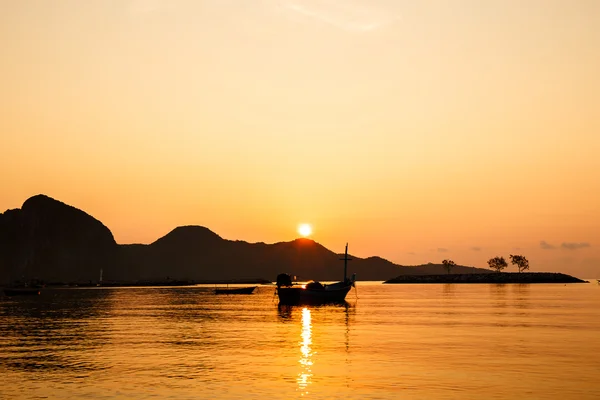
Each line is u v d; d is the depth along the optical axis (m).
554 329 54.25
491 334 50.09
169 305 114.06
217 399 25.47
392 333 51.91
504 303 106.62
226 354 38.78
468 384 27.98
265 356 37.69
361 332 53.16
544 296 140.75
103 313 87.69
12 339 49.34
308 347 42.22
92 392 27.08
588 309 86.06
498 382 28.38
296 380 29.34
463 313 79.00
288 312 87.38
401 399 25.11
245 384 28.48
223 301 134.00
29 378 30.56
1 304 125.12
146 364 34.78
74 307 108.25
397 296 152.62
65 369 33.25
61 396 26.36
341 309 94.56
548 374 30.28
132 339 48.72
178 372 31.92
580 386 27.36
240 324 64.06
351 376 30.25
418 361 34.91
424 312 82.75
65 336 51.72
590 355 36.84
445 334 50.53
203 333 53.66
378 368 32.56
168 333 53.84
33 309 101.69
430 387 27.39
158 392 26.92
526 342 43.97
